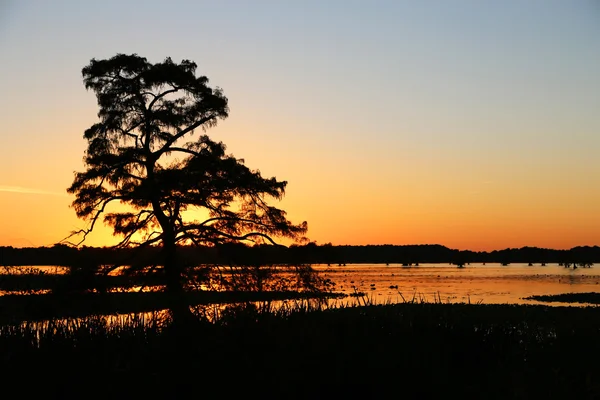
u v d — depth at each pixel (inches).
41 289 729.0
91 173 980.6
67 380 339.0
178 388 332.8
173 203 981.2
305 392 335.0
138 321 438.9
